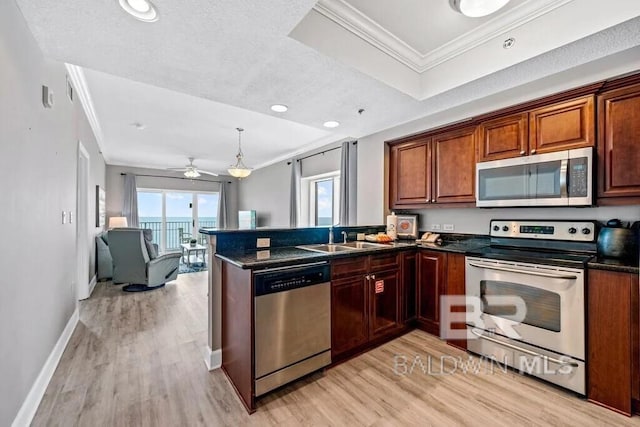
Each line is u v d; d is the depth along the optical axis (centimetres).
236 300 198
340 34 206
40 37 176
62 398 185
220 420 167
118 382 203
